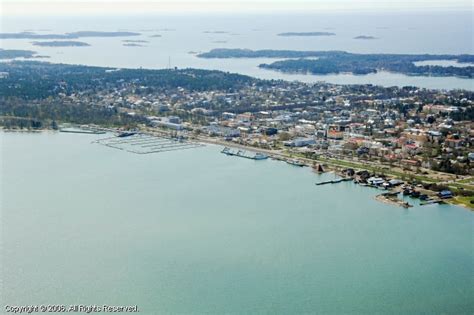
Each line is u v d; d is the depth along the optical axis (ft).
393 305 588.09
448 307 584.81
